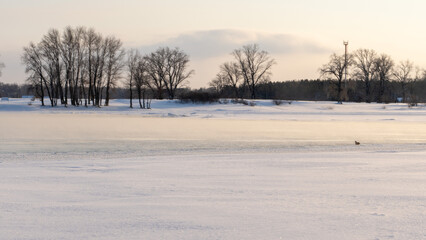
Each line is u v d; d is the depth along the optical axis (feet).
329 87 385.09
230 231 24.23
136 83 331.77
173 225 25.41
